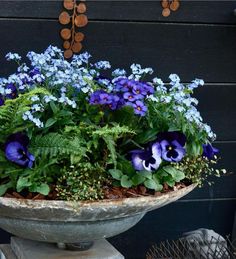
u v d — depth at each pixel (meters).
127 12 2.31
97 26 2.29
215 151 1.86
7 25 2.21
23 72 1.98
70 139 1.63
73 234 1.65
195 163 1.79
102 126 1.74
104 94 1.68
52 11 2.24
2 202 1.55
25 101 1.60
